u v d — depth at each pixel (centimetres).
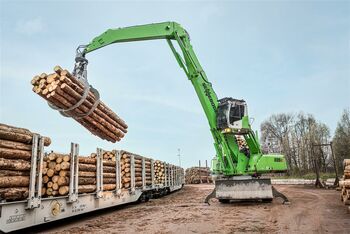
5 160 729
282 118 6800
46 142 890
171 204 1591
